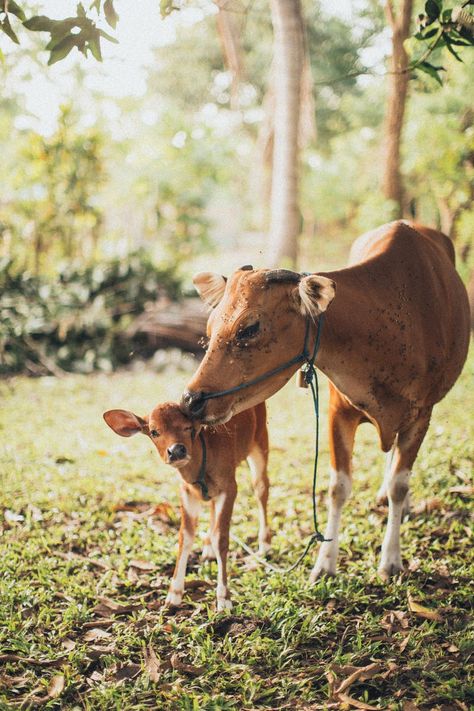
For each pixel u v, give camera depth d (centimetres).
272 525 543
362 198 1809
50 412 888
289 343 379
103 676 356
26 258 1370
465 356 516
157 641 389
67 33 391
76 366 1153
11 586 432
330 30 2098
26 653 374
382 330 413
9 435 776
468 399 848
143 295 1240
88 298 1221
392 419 433
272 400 936
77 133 1405
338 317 399
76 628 405
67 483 625
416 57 616
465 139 1152
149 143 1772
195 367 1160
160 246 1720
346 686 338
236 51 1338
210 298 411
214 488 418
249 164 2441
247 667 358
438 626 396
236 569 473
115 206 1766
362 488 605
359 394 421
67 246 1423
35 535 523
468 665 353
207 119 1878
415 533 514
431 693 339
